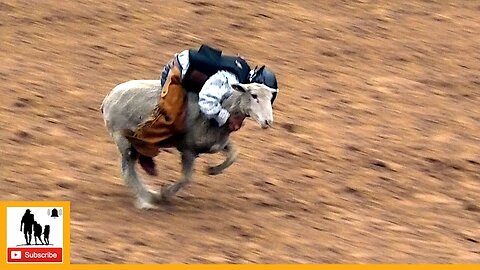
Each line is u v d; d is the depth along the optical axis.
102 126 24.66
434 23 33.09
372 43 31.19
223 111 18.50
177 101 18.66
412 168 22.86
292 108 26.16
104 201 19.95
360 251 17.86
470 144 24.41
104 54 29.73
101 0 34.06
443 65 29.78
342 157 23.27
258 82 18.83
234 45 30.73
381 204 20.75
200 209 19.72
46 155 22.61
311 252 17.67
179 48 30.44
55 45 30.31
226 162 19.61
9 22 32.06
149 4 33.78
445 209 20.67
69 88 27.03
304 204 20.44
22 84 27.16
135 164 19.64
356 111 26.23
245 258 17.23
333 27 32.31
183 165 19.39
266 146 23.72
